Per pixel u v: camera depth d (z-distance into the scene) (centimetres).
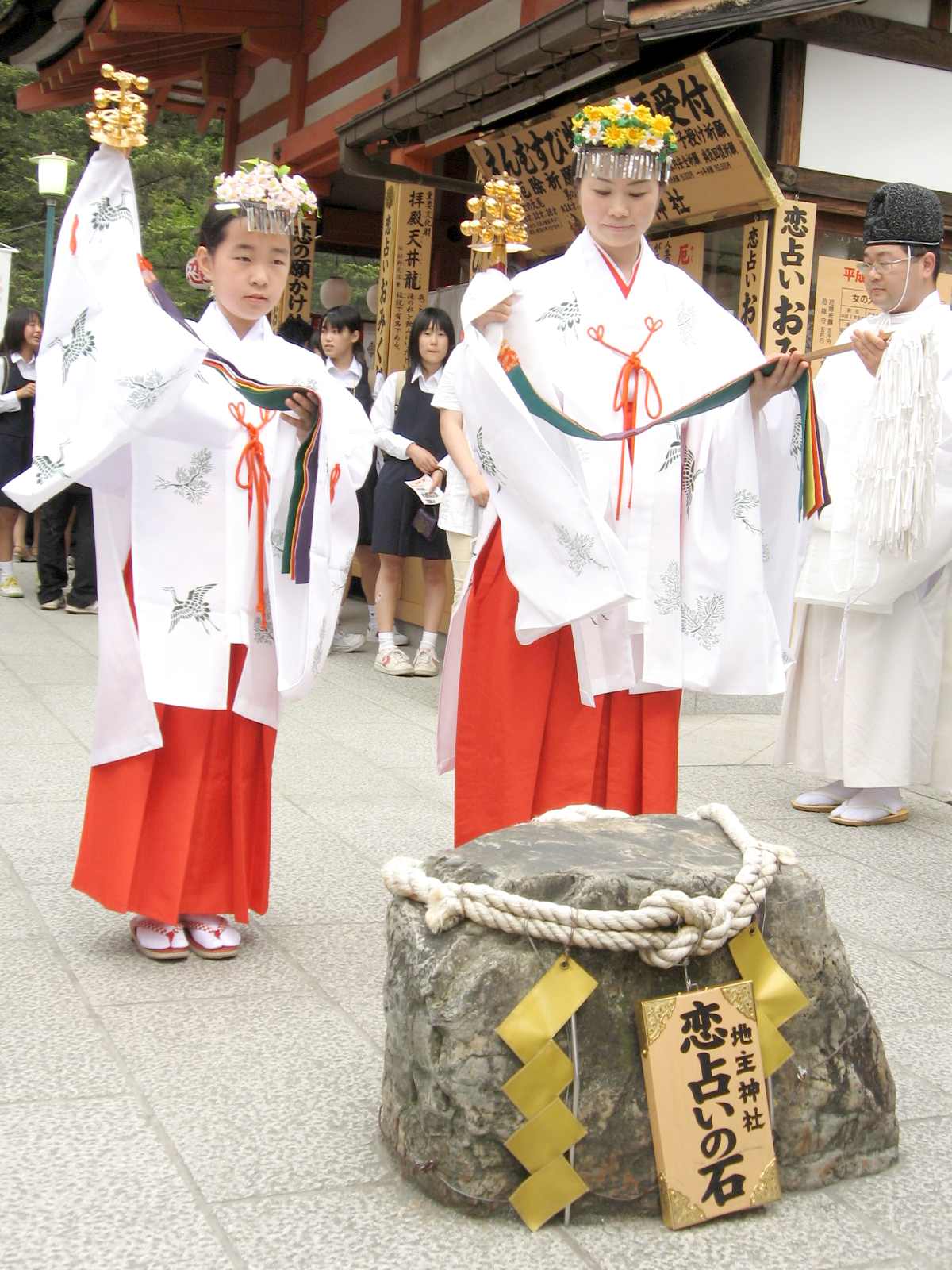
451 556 640
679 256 676
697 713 661
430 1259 203
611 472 319
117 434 284
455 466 616
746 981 223
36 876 372
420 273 874
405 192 861
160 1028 279
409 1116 222
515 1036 210
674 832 249
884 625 469
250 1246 204
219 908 321
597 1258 205
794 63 611
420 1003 217
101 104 294
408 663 715
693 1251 209
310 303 1106
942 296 666
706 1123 217
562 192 711
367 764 520
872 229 456
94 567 861
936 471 448
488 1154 213
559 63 598
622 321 323
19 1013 283
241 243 311
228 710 319
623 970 218
